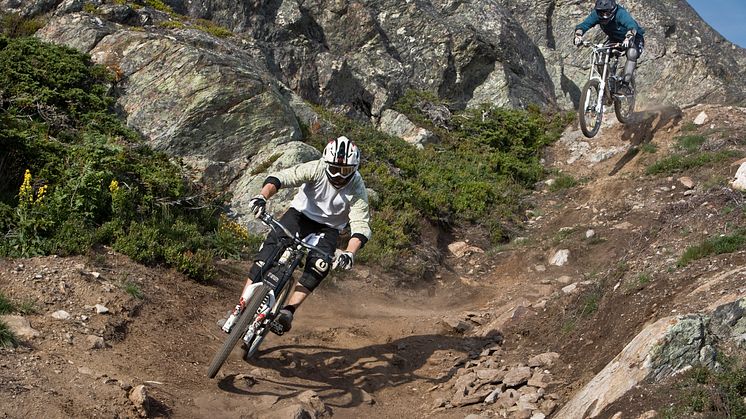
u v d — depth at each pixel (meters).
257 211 5.05
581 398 4.53
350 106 15.83
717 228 6.71
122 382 4.50
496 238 11.72
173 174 8.97
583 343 5.64
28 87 9.28
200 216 8.92
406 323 7.36
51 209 6.75
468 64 18.50
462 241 11.45
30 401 3.98
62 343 4.86
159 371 4.95
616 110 12.57
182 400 4.59
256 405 4.76
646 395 4.13
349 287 8.73
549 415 4.72
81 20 11.62
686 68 22.61
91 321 5.36
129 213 7.70
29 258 6.11
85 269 6.20
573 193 13.19
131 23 12.52
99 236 6.98
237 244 8.78
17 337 4.69
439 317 7.57
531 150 15.42
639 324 5.23
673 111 14.66
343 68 15.77
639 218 10.41
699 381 4.08
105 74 10.49
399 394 5.49
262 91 10.91
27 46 10.02
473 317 7.22
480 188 12.80
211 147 10.41
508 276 9.98
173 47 11.00
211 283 7.29
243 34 14.98
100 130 9.46
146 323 5.72
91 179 7.36
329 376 5.64
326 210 5.39
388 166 12.52
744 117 13.89
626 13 11.74
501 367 5.75
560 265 9.59
